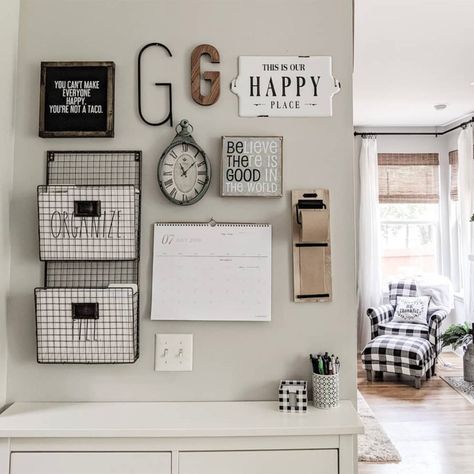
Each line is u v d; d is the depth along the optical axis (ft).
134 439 3.88
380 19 9.45
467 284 16.85
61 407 4.34
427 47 10.95
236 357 4.56
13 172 4.58
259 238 4.55
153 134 4.64
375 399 13.05
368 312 16.37
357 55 11.44
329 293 4.55
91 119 4.53
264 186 4.54
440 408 12.31
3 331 4.41
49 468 3.87
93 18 4.68
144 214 4.59
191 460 3.89
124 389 4.52
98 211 4.28
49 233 4.29
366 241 18.74
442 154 19.29
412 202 19.15
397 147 19.33
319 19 4.68
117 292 4.23
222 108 4.65
